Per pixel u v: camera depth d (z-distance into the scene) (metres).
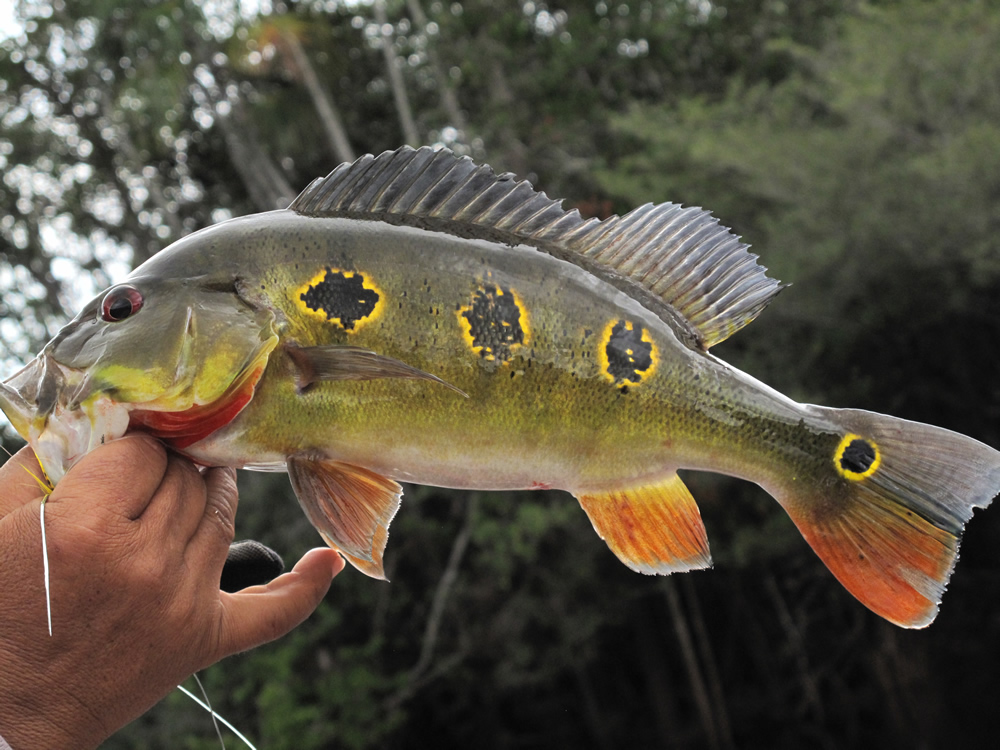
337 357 1.69
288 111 17.17
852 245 12.44
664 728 16.98
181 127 18.81
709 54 18.66
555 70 16.89
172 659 1.43
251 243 1.73
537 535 12.85
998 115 12.58
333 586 13.90
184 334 1.65
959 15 13.08
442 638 14.22
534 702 17.14
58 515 1.33
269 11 17.23
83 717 1.34
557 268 1.86
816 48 17.73
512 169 15.87
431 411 1.75
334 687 12.74
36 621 1.30
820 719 16.14
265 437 1.70
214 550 1.52
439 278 1.77
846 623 16.62
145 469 1.44
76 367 1.63
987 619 14.84
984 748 14.98
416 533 14.33
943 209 11.64
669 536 1.90
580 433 1.84
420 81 18.61
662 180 14.32
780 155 13.16
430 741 15.87
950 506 1.85
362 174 1.80
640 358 1.87
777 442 1.94
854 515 1.92
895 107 12.99
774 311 12.93
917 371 13.77
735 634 17.62
